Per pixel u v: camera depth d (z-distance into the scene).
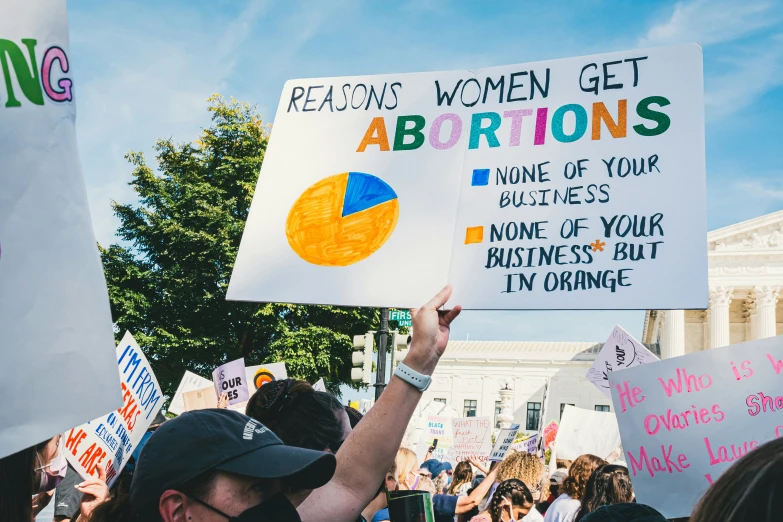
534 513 6.14
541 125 2.89
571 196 2.78
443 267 2.81
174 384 23.66
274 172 3.10
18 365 1.45
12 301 1.46
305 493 2.13
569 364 63.00
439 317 2.46
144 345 23.08
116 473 4.20
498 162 2.89
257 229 3.03
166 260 24.72
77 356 1.52
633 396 3.60
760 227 52.62
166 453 1.75
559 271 2.70
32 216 1.50
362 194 2.97
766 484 1.00
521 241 2.77
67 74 1.60
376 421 2.27
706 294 2.56
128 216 24.88
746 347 3.46
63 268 1.53
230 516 1.71
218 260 24.12
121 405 1.59
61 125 1.57
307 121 3.14
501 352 65.12
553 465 9.51
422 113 3.04
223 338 23.55
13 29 1.53
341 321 24.11
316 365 23.42
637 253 2.65
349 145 3.07
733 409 3.43
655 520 2.27
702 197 2.65
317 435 2.55
